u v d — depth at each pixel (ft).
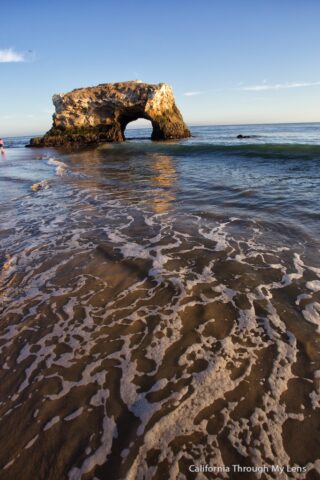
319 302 12.83
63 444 7.72
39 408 8.79
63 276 16.34
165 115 135.23
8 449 7.72
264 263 16.53
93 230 23.20
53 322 12.62
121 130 152.05
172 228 22.71
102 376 9.80
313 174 38.37
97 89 135.54
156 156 73.15
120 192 35.50
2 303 14.17
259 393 8.82
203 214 25.46
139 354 10.66
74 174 50.57
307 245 18.34
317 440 7.47
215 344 10.89
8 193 38.55
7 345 11.46
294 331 11.24
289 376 9.32
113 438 7.80
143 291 14.52
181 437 7.73
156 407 8.59
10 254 19.42
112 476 6.96
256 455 7.25
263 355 10.21
